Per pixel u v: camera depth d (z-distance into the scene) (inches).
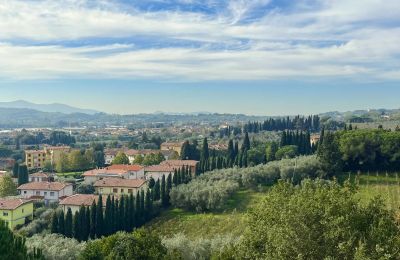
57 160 7313.0
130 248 1808.6
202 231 3144.7
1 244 1046.4
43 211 4001.0
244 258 1457.9
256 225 1434.5
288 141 5718.5
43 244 2234.3
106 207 3284.9
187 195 3722.9
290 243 1219.9
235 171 4264.3
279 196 1397.6
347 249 1160.8
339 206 1263.5
